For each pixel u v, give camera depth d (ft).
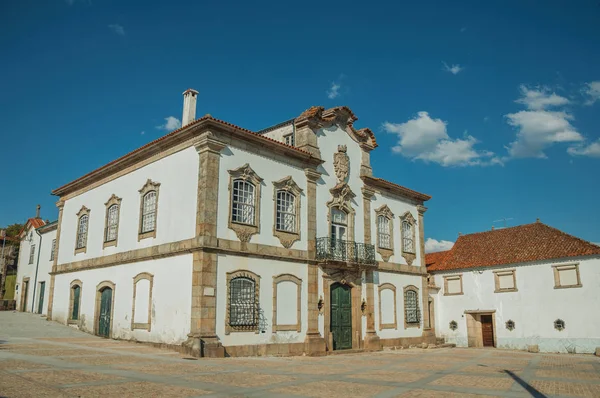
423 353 77.00
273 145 68.13
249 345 60.80
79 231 86.28
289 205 71.20
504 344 99.40
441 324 110.52
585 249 92.12
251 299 62.39
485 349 96.32
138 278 67.87
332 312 75.41
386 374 44.88
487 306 103.50
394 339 87.35
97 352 52.29
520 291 99.19
